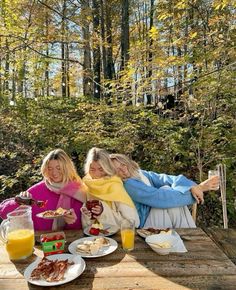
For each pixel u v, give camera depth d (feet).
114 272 4.41
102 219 6.56
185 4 16.31
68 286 4.08
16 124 18.71
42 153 15.33
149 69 15.97
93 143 14.84
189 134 15.17
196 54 15.29
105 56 25.30
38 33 21.59
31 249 5.06
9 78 26.84
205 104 14.88
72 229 6.57
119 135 15.24
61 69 34.35
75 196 7.05
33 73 30.68
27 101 22.41
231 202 13.47
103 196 6.66
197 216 13.64
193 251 5.07
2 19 21.98
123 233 5.16
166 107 16.99
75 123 16.85
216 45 15.37
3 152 16.26
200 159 14.07
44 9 26.21
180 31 17.84
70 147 15.33
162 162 14.44
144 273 4.36
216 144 14.26
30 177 14.46
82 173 14.58
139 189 7.25
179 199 7.16
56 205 7.13
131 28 39.63
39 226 6.90
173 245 5.19
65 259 4.75
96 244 5.05
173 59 15.25
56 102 23.40
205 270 4.43
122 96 16.37
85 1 26.99
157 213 7.32
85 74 26.66
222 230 6.30
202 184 7.34
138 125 15.25
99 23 27.02
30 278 4.23
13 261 4.87
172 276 4.27
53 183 7.27
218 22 15.84
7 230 5.00
